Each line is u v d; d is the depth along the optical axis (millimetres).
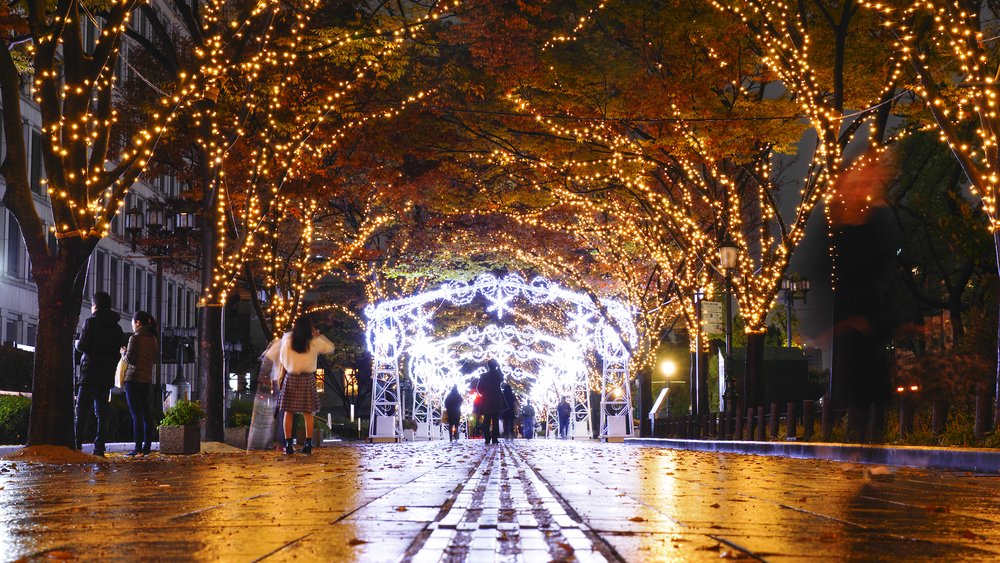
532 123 24656
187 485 8406
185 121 24078
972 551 4195
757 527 5043
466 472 10773
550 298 38438
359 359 56344
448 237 34281
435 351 42875
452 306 43656
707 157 23359
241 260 20859
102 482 8961
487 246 34969
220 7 21734
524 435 52875
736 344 42594
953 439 13133
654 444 31250
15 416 18031
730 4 21297
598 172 25500
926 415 14484
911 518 5559
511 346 47000
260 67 19734
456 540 4449
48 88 15117
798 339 38469
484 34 22969
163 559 3848
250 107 20156
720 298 40094
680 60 22922
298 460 14617
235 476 9875
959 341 16906
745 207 35000
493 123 24922
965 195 30281
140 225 31578
